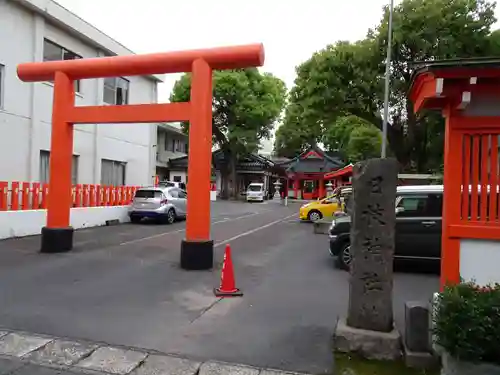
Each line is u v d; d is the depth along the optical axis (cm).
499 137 420
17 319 501
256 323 505
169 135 3609
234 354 415
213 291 643
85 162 1664
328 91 1711
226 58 789
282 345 438
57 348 422
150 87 2128
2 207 1105
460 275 424
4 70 1295
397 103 1808
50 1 1422
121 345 432
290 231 1527
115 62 857
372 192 420
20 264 809
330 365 392
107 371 378
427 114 1662
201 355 412
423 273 812
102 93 1728
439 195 796
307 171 4091
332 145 4500
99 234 1279
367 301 416
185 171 3556
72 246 991
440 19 1519
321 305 584
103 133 1770
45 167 1476
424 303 402
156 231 1387
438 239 784
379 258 415
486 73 392
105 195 1568
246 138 3309
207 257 804
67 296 602
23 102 1369
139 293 627
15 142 1341
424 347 388
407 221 798
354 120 2755
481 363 322
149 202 1603
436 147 1867
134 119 860
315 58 1764
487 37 1530
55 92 922
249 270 823
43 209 1221
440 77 402
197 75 802
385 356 399
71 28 1520
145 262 860
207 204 813
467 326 324
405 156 1953
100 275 738
